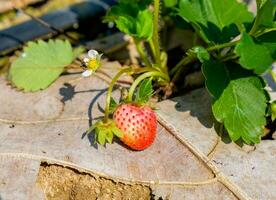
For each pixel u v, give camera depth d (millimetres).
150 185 318
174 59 432
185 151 333
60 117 357
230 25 374
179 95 387
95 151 332
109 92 325
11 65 386
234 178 319
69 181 325
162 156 331
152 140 330
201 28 363
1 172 322
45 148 333
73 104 366
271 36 334
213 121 353
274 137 352
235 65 351
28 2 477
